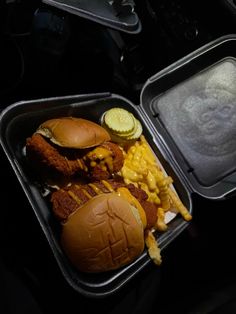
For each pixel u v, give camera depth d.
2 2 0.34
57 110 0.33
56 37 0.35
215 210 0.42
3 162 0.35
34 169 0.31
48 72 0.38
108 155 0.31
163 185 0.33
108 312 0.34
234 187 0.36
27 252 0.33
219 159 0.37
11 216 0.34
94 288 0.28
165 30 0.40
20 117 0.31
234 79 0.40
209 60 0.40
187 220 0.33
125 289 0.35
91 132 0.31
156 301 0.37
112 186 0.31
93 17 0.32
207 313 0.35
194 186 0.36
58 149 0.30
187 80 0.40
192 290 0.38
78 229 0.28
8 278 0.32
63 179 0.31
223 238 0.41
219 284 0.37
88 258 0.28
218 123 0.39
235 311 0.32
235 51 0.40
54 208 0.29
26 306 0.31
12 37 0.36
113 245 0.28
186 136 0.38
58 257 0.28
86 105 0.34
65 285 0.33
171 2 0.40
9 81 0.36
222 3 0.39
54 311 0.32
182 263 0.40
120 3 0.34
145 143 0.36
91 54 0.41
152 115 0.38
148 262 0.30
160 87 0.39
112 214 0.28
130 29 0.34
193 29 0.40
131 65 0.43
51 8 0.32
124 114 0.35
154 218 0.31
